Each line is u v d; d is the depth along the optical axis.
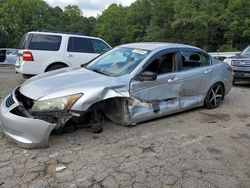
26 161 3.55
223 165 3.63
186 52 5.58
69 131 4.34
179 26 54.25
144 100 4.77
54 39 8.46
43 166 3.45
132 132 4.61
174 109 5.36
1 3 44.19
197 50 5.84
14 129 3.74
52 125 3.75
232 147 4.21
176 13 55.97
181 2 55.25
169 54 5.24
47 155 3.72
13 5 45.53
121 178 3.24
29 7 50.84
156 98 4.96
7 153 3.74
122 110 4.59
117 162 3.60
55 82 4.27
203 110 6.17
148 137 4.44
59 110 3.83
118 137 4.39
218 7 51.38
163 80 5.00
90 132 4.53
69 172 3.33
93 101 4.05
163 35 57.84
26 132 3.71
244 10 48.88
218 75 6.21
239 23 48.56
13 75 11.55
